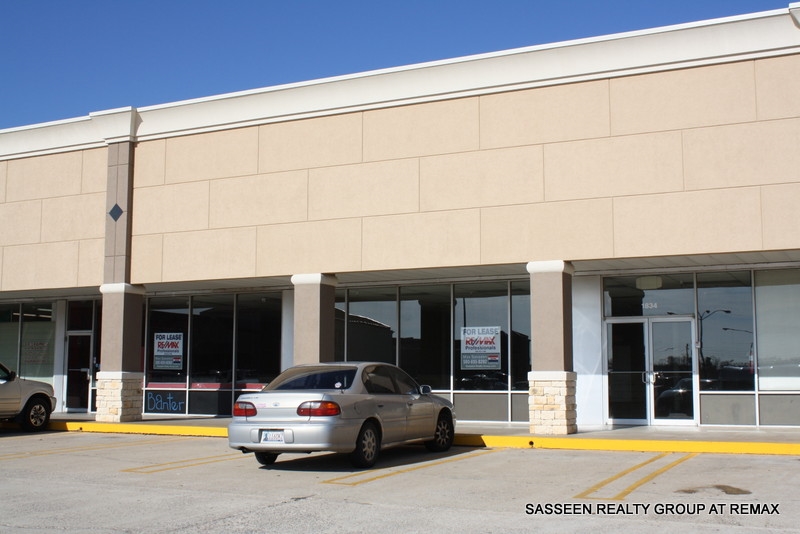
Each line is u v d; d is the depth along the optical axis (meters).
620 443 15.35
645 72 16.80
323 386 12.98
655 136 16.62
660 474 12.09
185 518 9.12
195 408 23.52
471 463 13.53
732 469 12.49
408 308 21.38
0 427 21.31
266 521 8.93
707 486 10.93
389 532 8.37
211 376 23.42
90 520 9.07
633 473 12.22
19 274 22.88
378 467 13.09
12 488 11.27
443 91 18.36
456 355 20.72
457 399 20.58
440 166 18.33
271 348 22.75
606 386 19.31
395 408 13.63
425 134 18.53
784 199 15.62
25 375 26.14
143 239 21.28
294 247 19.53
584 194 17.05
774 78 15.93
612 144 16.94
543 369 17.06
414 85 18.61
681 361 18.88
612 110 17.00
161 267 21.00
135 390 21.38
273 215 19.86
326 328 19.38
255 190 20.12
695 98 16.41
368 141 19.05
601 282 19.62
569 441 15.69
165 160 21.28
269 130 20.14
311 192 19.50
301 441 12.12
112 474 12.56
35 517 9.27
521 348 20.11
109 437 18.78
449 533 8.30
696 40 16.38
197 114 20.86
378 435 13.18
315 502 10.00
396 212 18.61
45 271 22.53
